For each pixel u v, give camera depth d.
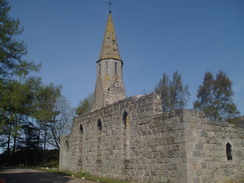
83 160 25.34
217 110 40.69
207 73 44.28
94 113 24.56
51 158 50.19
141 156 17.33
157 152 16.03
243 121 42.56
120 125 20.31
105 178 20.28
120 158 19.64
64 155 30.30
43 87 42.88
